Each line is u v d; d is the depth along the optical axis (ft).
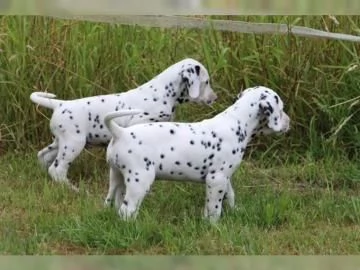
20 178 36.78
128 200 29.37
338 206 32.94
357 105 39.45
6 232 30.09
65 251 28.66
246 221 31.14
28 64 40.27
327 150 39.24
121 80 40.22
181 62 33.99
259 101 30.60
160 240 29.22
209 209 30.60
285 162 39.40
